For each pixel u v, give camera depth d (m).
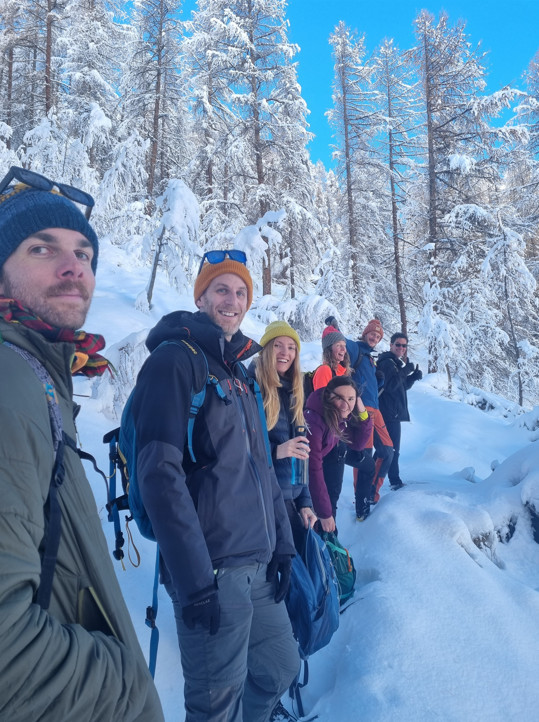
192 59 20.95
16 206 1.09
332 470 3.97
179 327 2.04
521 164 21.53
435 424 10.73
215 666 1.80
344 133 22.34
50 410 1.00
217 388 1.94
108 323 9.75
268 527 1.99
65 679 0.81
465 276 19.47
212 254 2.42
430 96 20.91
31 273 1.07
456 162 19.00
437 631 3.05
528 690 2.68
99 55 22.02
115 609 1.03
